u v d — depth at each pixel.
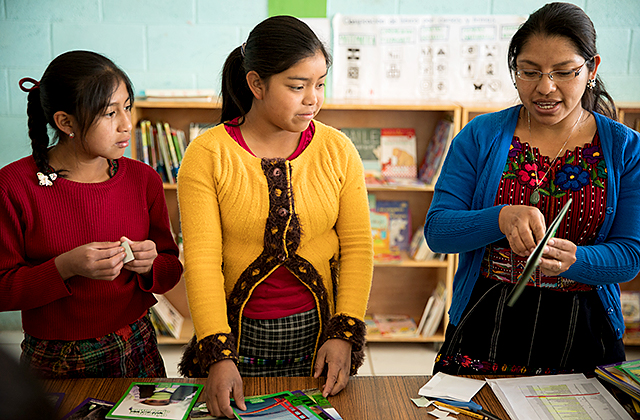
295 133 1.25
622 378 1.10
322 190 1.23
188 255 1.17
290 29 1.09
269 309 1.24
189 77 2.93
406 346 3.09
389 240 3.12
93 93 1.14
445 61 2.95
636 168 1.20
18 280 1.18
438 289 3.13
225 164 1.19
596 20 2.91
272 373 1.29
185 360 1.32
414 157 3.05
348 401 1.10
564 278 1.22
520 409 1.06
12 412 0.33
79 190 1.24
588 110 1.28
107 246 1.17
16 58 2.86
